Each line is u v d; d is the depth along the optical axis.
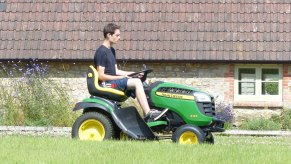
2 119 67.56
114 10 78.38
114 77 38.19
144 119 38.06
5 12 78.62
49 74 75.44
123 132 37.19
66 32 76.81
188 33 76.12
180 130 37.69
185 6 78.44
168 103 38.22
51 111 68.31
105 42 39.28
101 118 37.47
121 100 38.25
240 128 71.81
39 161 26.72
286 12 77.56
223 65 75.06
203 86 75.06
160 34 76.12
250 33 75.94
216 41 75.31
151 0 79.06
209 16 77.50
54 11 78.69
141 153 29.45
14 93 69.88
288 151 32.41
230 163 27.50
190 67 75.25
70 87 75.44
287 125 71.06
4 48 75.44
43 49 75.44
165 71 75.25
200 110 38.25
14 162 26.42
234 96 74.88
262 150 32.41
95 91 38.12
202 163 27.34
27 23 77.75
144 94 37.72
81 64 75.75
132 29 76.56
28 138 36.00
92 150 30.23
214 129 38.91
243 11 77.69
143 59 74.06
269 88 75.19
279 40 75.31
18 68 75.38
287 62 73.75
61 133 56.94
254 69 75.25
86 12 78.38
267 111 74.50
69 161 26.77
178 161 27.58
